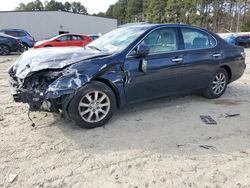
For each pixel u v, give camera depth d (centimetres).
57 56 412
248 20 5691
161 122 449
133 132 408
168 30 488
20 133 396
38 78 388
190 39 521
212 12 6575
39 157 334
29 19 3562
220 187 284
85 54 421
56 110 387
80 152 347
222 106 540
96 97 408
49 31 3666
